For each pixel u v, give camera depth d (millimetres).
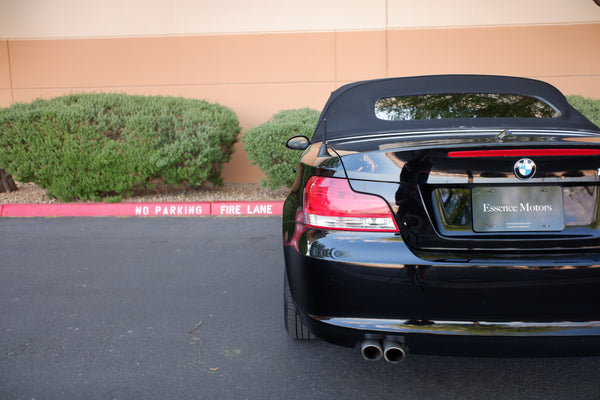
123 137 7176
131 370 2814
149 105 7461
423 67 9203
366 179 2182
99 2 9336
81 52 9438
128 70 9422
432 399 2469
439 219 2135
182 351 3041
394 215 2143
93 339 3219
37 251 5312
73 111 7047
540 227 2119
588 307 2041
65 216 7086
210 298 3922
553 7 8953
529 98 3170
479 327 2049
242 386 2631
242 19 9227
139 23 9336
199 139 7234
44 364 2895
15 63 9516
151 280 4367
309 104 9320
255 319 3510
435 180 2119
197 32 9281
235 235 5914
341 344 2225
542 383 2596
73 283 4305
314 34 9195
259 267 4695
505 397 2471
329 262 2145
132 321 3496
